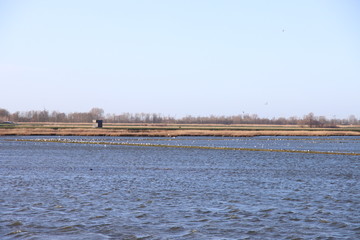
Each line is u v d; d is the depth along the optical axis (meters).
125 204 40.16
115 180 55.72
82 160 83.25
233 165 77.25
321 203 41.38
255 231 31.84
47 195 43.88
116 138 166.50
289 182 55.78
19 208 37.69
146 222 33.94
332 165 78.69
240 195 45.38
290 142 156.75
